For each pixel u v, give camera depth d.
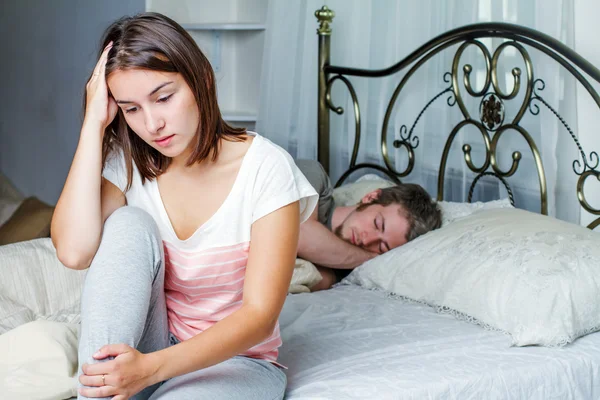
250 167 1.27
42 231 2.20
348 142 2.89
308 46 2.98
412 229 2.14
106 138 1.34
